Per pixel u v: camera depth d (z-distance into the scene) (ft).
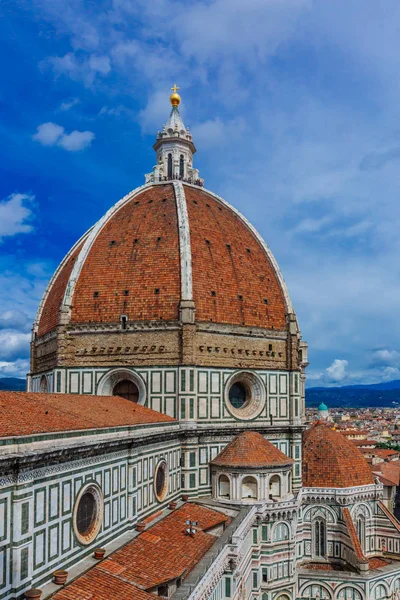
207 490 269.85
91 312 284.82
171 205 317.83
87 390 279.69
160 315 277.64
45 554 144.25
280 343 311.68
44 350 312.71
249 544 239.50
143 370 274.77
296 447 303.07
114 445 183.21
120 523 192.54
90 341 282.56
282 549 259.60
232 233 328.49
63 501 154.30
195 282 285.84
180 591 151.74
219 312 288.92
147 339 277.44
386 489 372.99
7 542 128.98
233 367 287.89
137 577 160.45
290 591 260.21
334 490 295.69
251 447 266.16
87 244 303.48
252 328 299.38
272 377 303.27
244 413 293.43
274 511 256.93
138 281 286.46
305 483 303.89
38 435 144.05
